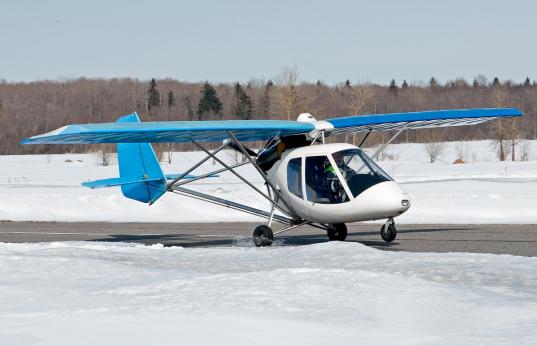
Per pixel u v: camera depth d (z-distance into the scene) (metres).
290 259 30.47
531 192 77.69
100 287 22.80
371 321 16.83
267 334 15.56
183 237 49.06
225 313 17.72
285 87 171.88
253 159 40.62
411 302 19.09
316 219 39.16
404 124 45.44
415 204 65.50
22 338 15.34
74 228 58.00
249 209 42.59
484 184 90.19
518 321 16.77
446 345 14.48
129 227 58.12
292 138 40.97
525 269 26.44
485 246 38.44
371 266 27.72
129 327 16.22
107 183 44.94
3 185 122.12
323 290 20.73
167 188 44.69
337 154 38.47
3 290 21.89
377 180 37.25
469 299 19.55
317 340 15.05
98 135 35.84
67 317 17.39
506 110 46.09
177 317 17.25
